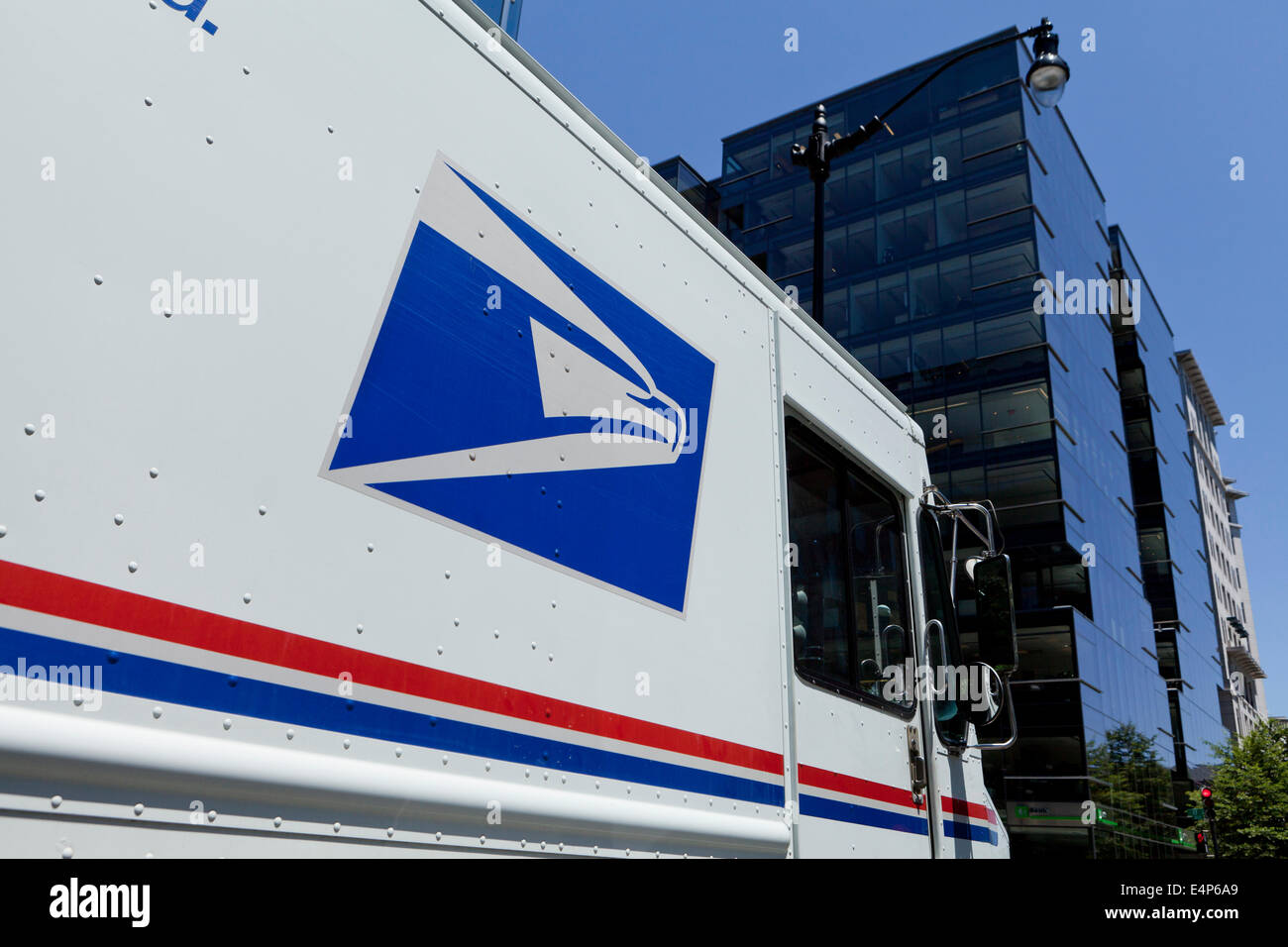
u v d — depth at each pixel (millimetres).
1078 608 27266
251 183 1482
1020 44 31453
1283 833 31000
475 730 1680
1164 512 44625
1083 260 34938
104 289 1260
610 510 2143
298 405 1489
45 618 1134
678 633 2289
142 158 1337
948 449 28938
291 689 1394
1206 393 70938
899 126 32750
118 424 1247
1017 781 25312
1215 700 53344
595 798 1917
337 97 1663
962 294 29922
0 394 1133
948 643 3764
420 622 1619
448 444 1743
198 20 1453
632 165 2494
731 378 2762
